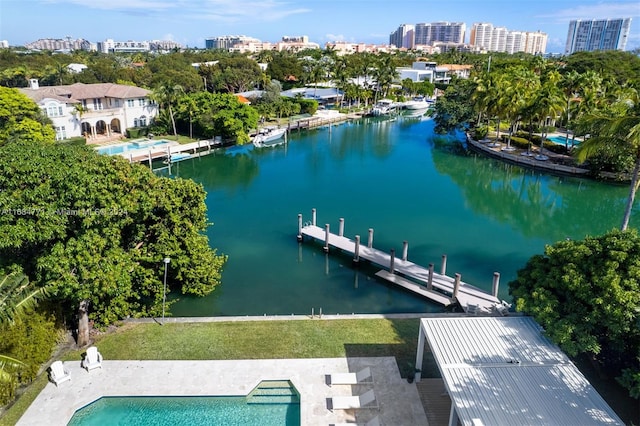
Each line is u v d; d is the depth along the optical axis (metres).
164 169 62.34
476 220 44.12
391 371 19.34
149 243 25.33
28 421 16.39
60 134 65.19
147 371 19.12
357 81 135.38
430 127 98.94
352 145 80.50
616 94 64.69
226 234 39.16
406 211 46.34
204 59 180.00
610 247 17.75
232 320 23.34
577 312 17.31
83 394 17.77
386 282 30.66
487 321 18.17
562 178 59.56
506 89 69.44
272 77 143.88
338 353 20.59
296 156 71.81
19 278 17.41
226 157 69.94
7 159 18.80
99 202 18.84
